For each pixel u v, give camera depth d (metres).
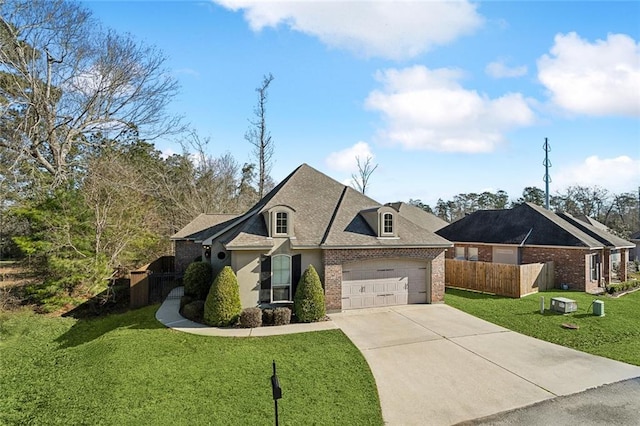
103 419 7.72
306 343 12.24
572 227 25.98
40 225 18.38
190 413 7.82
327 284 16.28
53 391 9.76
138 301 18.81
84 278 18.77
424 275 18.41
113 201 21.77
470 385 9.23
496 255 26.61
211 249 18.69
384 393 8.77
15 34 18.73
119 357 11.11
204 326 14.27
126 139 25.55
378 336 13.08
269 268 16.02
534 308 17.36
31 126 19.92
